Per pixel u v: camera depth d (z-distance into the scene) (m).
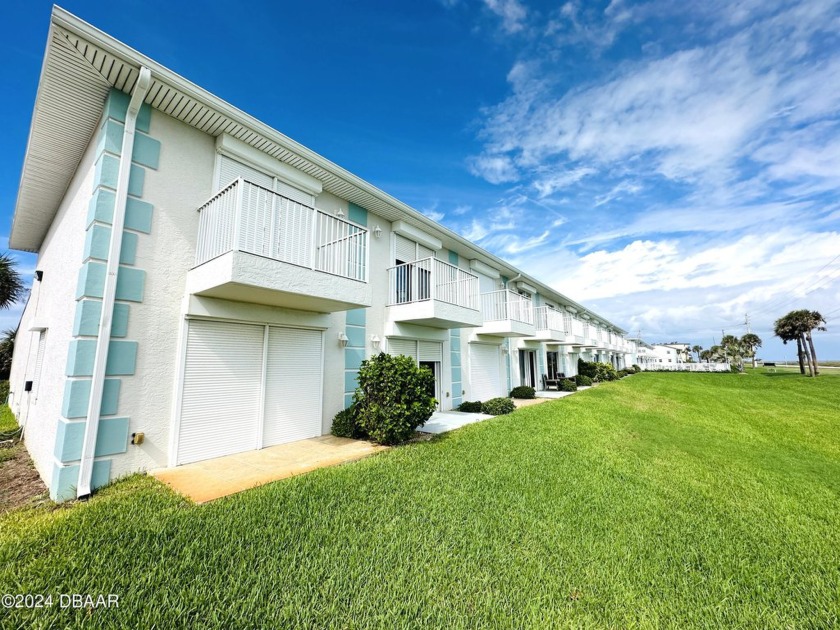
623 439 8.02
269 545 2.93
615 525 3.78
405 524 3.48
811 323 35.00
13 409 11.52
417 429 8.23
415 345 10.36
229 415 5.82
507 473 5.21
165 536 2.98
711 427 10.23
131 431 4.71
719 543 3.51
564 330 20.95
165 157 5.38
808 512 4.43
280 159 6.79
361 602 2.33
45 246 10.00
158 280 5.14
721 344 67.75
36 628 1.97
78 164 6.41
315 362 7.34
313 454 5.86
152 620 2.06
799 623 2.40
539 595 2.53
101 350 4.46
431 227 10.36
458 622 2.21
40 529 3.10
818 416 12.39
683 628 2.30
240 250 4.81
